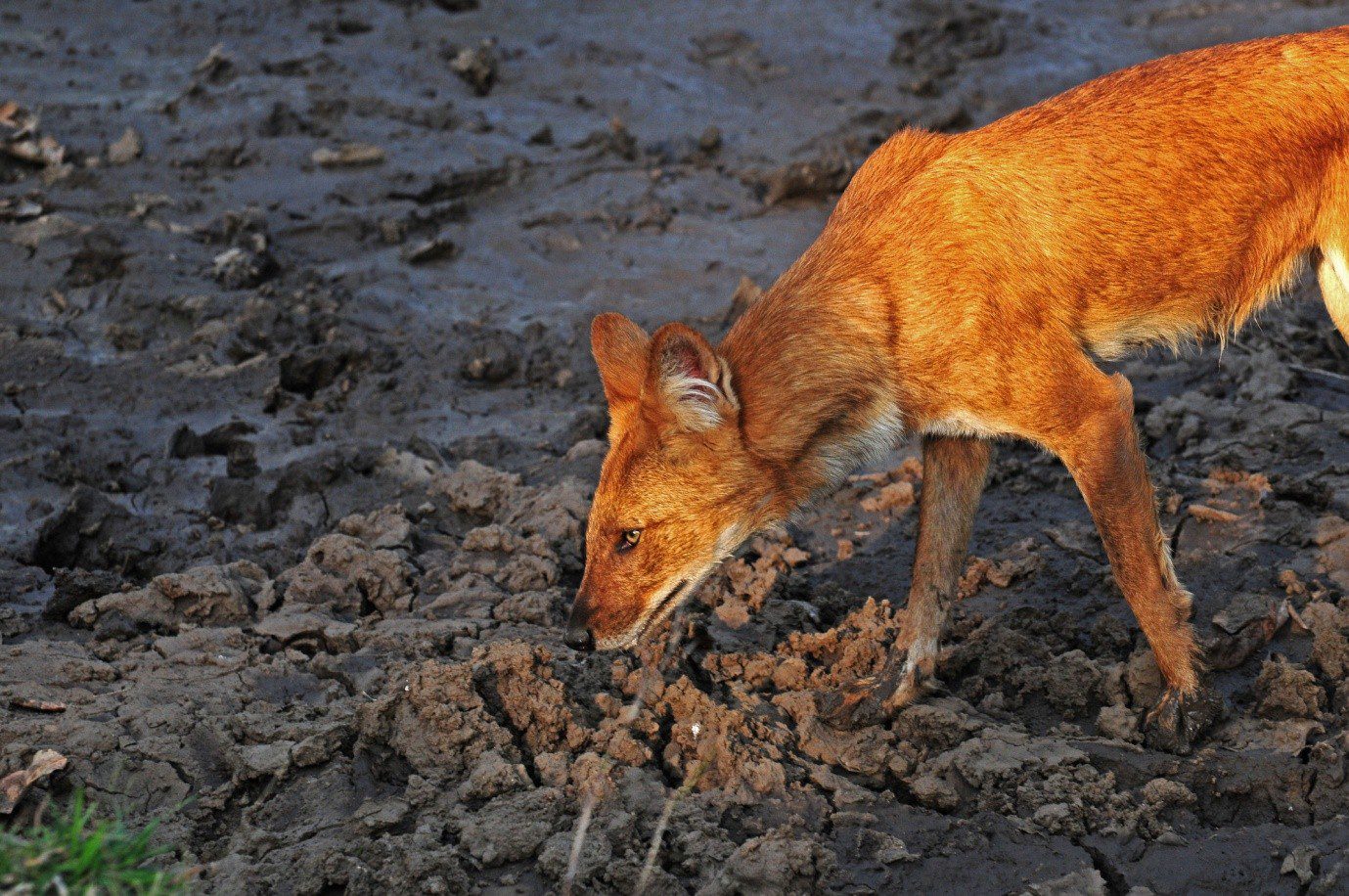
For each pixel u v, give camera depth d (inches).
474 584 357.7
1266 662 305.7
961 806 282.8
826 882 255.9
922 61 767.7
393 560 359.9
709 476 287.3
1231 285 313.3
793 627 343.9
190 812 274.7
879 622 338.6
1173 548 369.4
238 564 365.1
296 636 333.4
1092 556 369.7
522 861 260.5
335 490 413.7
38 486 410.6
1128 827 271.0
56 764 274.2
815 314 293.7
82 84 712.4
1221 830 273.9
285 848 262.2
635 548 290.5
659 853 261.4
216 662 319.6
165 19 796.0
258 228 573.6
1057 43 796.0
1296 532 365.7
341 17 802.2
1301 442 410.9
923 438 315.3
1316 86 304.8
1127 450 288.7
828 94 734.5
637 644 311.4
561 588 360.8
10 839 222.2
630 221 599.8
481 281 558.9
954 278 290.7
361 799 278.4
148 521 396.2
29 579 367.2
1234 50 312.2
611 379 292.8
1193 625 332.5
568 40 797.9
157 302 514.6
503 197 629.0
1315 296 517.0
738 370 291.0
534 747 288.2
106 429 443.5
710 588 353.4
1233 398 446.9
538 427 458.3
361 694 311.4
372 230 588.7
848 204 311.7
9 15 795.4
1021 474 415.8
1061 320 294.8
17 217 565.3
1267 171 305.0
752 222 605.3
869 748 297.9
